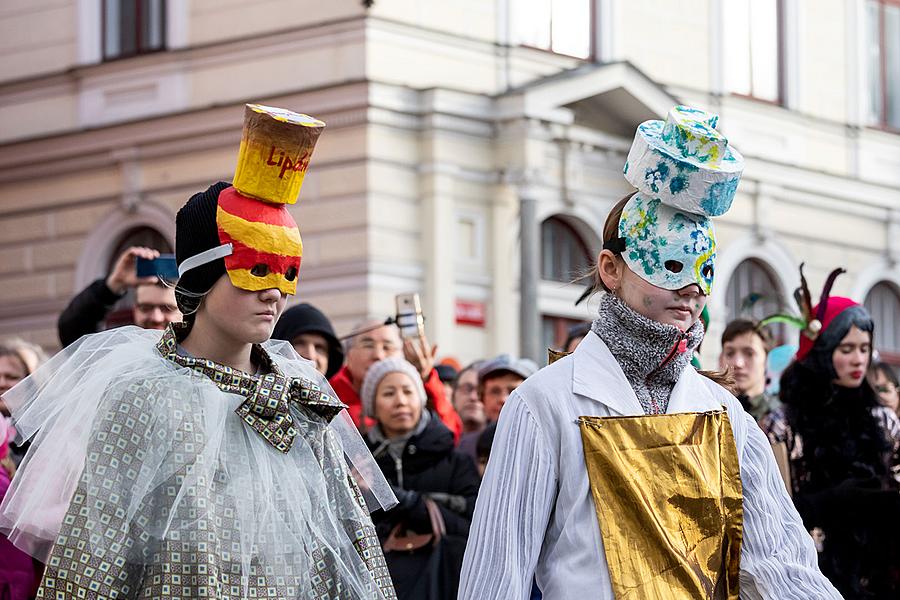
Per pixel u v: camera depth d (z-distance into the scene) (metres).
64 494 4.48
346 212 19.12
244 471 4.39
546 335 20.73
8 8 21.86
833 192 24.02
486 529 4.70
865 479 7.35
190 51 20.33
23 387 4.80
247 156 4.46
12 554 6.46
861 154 24.47
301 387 4.59
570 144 20.47
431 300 19.39
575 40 21.16
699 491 4.79
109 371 4.48
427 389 8.74
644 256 4.81
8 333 21.67
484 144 19.91
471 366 10.95
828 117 24.20
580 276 5.12
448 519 7.71
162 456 4.29
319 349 8.33
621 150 21.03
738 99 22.97
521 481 4.73
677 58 22.34
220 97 20.14
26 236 21.55
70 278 21.20
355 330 8.88
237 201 4.47
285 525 4.41
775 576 4.86
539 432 4.76
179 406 4.36
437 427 7.94
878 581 7.30
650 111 20.91
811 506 7.28
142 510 4.25
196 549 4.23
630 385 4.86
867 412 7.54
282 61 19.70
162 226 20.44
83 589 4.18
